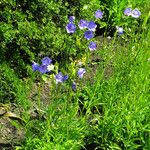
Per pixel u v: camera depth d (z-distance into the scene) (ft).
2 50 3.69
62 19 4.24
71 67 3.17
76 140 3.15
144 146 3.24
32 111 3.52
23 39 3.81
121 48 4.83
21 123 3.24
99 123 3.40
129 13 4.09
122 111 3.32
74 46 4.14
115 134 3.28
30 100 3.70
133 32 4.66
